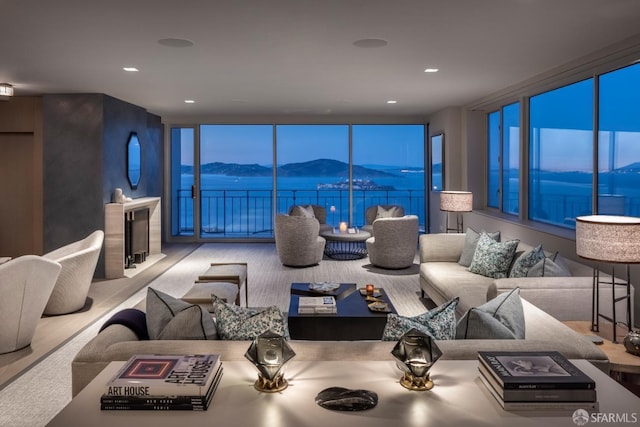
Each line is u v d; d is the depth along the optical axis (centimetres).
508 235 638
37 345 409
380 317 385
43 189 659
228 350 203
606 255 285
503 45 420
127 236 723
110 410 142
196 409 142
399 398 151
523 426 133
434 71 529
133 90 633
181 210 1019
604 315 343
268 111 879
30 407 299
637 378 269
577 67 477
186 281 652
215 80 572
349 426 134
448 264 548
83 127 652
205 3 312
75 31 370
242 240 996
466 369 175
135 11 327
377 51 440
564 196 560
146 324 255
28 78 551
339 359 196
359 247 955
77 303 504
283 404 147
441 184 862
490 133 784
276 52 441
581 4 318
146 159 826
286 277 675
